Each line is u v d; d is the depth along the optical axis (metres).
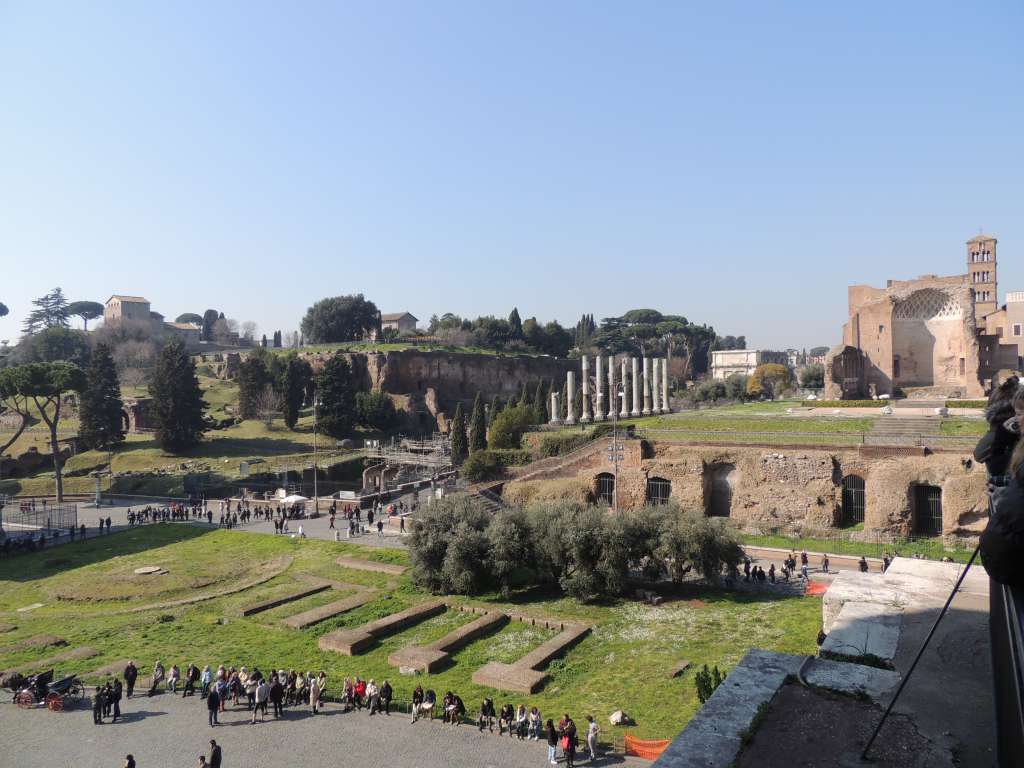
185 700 32.56
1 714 31.17
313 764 26.16
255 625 42.16
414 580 47.41
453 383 152.50
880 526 51.09
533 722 27.91
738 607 39.94
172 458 102.44
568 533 43.50
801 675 11.05
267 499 80.81
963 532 47.94
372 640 38.69
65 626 43.00
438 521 47.81
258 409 122.81
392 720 29.84
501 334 185.12
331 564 53.97
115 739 28.61
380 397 127.19
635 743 26.08
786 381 139.00
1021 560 5.95
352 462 101.38
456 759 26.25
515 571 48.91
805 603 39.59
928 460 49.81
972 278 110.38
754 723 9.55
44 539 63.03
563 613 41.41
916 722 9.52
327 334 175.50
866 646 12.46
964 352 84.00
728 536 42.84
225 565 55.19
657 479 60.44
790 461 55.22
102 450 105.88
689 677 31.09
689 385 170.38
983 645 12.23
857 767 8.45
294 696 32.41
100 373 104.56
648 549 43.31
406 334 187.38
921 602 14.88
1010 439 8.45
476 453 77.44
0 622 44.19
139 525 70.31
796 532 54.28
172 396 104.00
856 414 69.19
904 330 87.94
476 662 35.56
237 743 28.11
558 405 111.38
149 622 43.12
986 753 8.69
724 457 58.12
